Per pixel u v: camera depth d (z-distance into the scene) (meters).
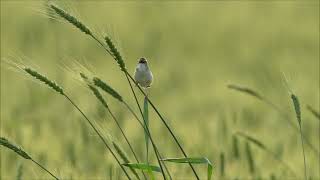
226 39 33.16
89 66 8.34
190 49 31.17
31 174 10.84
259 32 34.19
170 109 18.19
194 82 22.72
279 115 16.08
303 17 36.81
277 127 15.06
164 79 22.64
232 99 19.48
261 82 21.94
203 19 36.91
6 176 11.03
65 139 12.95
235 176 11.38
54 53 24.48
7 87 19.92
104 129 8.77
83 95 15.51
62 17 7.79
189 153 12.28
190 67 26.36
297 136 14.13
